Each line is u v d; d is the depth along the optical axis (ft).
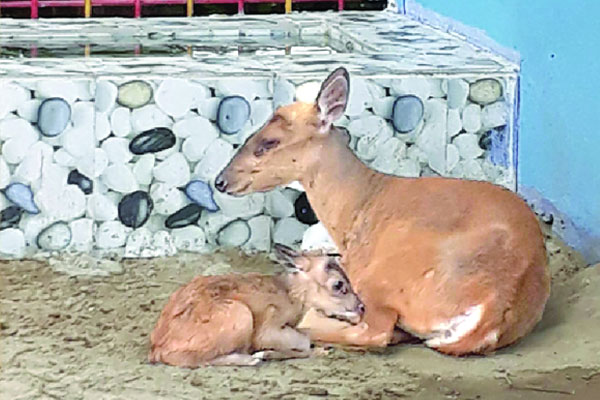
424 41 34.35
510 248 22.84
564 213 28.27
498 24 32.04
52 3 39.88
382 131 29.14
